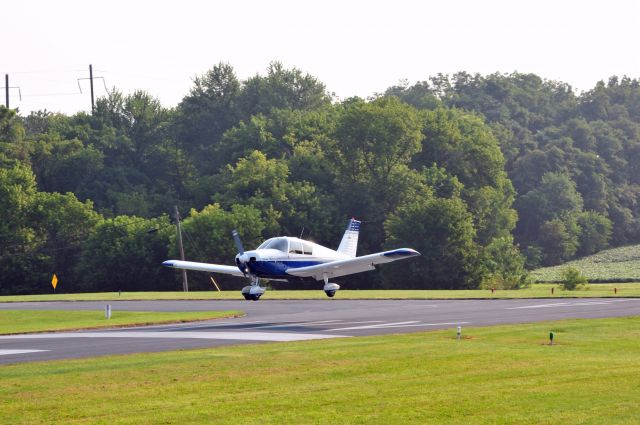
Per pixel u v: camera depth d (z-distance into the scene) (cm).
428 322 4819
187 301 8219
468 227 13950
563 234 18862
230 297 8756
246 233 14575
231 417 2270
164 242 15200
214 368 3012
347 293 9394
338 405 2398
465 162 17300
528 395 2506
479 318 5041
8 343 4091
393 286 13988
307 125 19225
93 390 2634
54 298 9631
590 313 5241
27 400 2497
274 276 6975
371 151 16462
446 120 17850
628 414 2267
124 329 4972
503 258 14550
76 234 16138
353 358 3225
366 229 15938
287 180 16925
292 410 2342
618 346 3575
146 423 2217
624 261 18925
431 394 2534
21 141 18638
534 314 5262
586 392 2542
